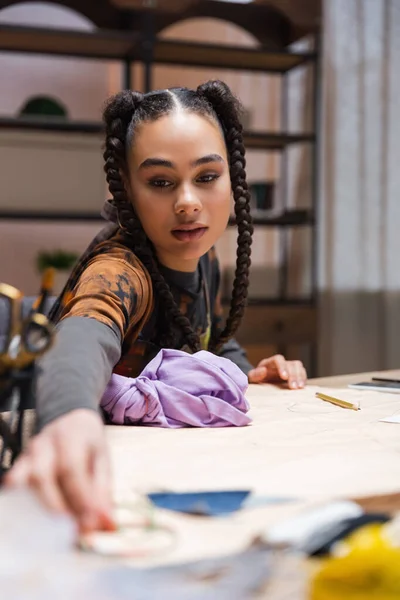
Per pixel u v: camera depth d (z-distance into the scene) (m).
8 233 3.76
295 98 3.57
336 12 3.42
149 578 0.43
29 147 3.21
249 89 3.76
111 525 0.52
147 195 1.12
